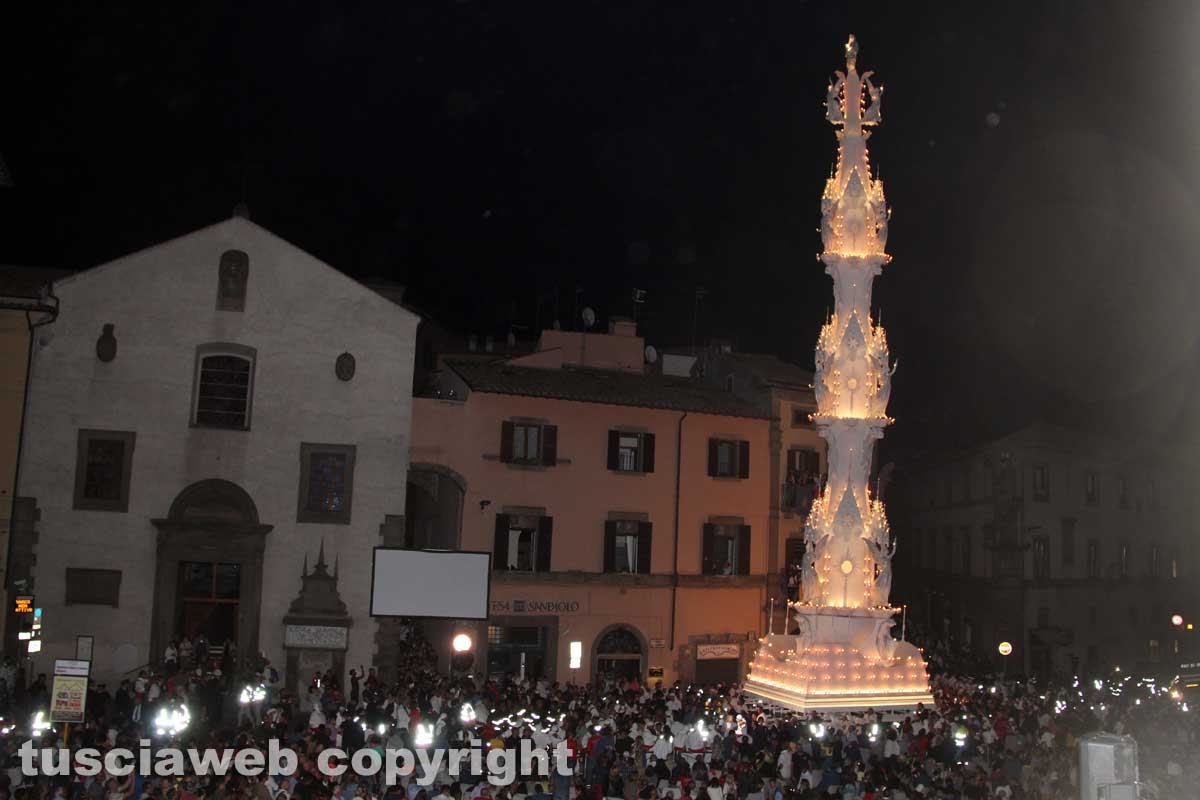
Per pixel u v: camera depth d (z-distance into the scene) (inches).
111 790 853.8
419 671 1582.2
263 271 1697.8
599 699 1375.5
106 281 1643.7
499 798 909.2
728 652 2042.3
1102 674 2333.9
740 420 2113.7
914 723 1301.7
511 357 2215.8
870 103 1626.5
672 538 2006.6
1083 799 655.8
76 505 1595.7
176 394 1644.9
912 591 2910.9
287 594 1646.2
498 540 1867.6
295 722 1368.1
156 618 1587.1
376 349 1723.7
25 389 1598.2
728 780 928.9
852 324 1578.5
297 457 1676.9
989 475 2541.8
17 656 1534.2
